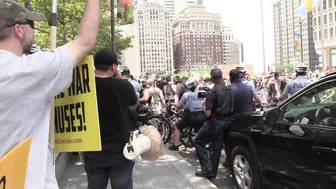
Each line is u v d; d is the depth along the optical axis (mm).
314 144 3490
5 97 1408
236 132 5023
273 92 13141
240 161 5023
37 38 17938
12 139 1440
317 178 3455
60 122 2289
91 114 2115
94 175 3129
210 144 6398
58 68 1544
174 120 9148
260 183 4500
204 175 5699
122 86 3025
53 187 1646
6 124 1425
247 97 6012
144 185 5250
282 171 4016
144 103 9297
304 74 7707
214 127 5496
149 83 10836
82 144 2174
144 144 3018
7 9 1501
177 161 6824
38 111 1509
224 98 5480
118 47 26281
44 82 1505
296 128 3812
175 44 104750
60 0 13703
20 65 1461
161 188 5094
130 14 11852
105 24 21031
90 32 1739
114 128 2990
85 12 1770
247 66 39719
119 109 3004
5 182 1255
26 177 1455
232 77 6121
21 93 1440
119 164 3037
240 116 5160
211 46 100438
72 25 16766
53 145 2055
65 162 6258
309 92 3877
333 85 3598
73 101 2195
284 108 4199
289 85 7723
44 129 1547
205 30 100125
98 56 3031
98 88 2953
